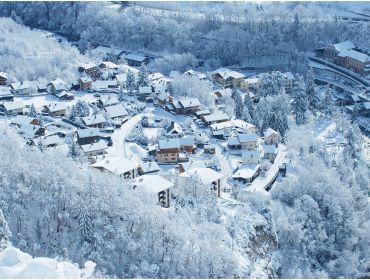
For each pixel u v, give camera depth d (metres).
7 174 162.62
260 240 175.75
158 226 155.75
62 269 88.62
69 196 159.12
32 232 151.88
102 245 150.00
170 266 150.50
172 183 181.00
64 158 181.12
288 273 175.25
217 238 162.50
